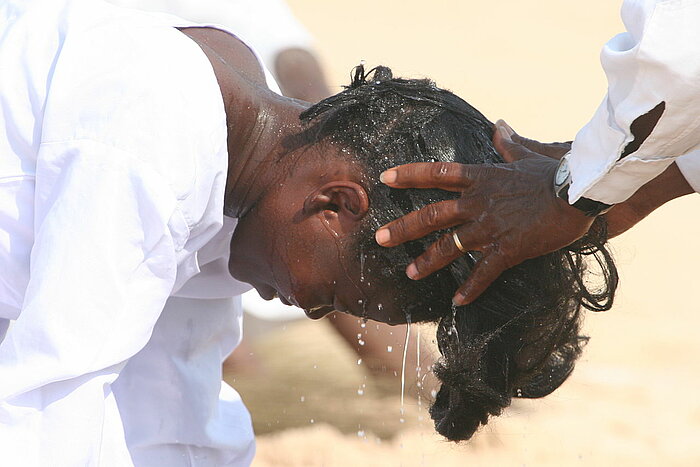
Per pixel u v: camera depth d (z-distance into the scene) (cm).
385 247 587
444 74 3094
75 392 523
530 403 1160
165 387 679
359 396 1100
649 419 1154
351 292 605
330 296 614
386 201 586
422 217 566
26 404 520
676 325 1509
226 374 1144
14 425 518
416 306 606
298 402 1079
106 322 519
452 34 3497
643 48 489
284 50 1027
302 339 1211
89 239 512
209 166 541
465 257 589
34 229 538
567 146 630
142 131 520
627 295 1659
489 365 612
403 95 602
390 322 619
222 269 676
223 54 641
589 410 1167
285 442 1025
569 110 2823
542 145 632
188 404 688
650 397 1218
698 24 484
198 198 542
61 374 511
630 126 507
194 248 571
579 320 653
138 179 517
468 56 3278
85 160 517
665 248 1934
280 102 618
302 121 604
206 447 705
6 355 515
